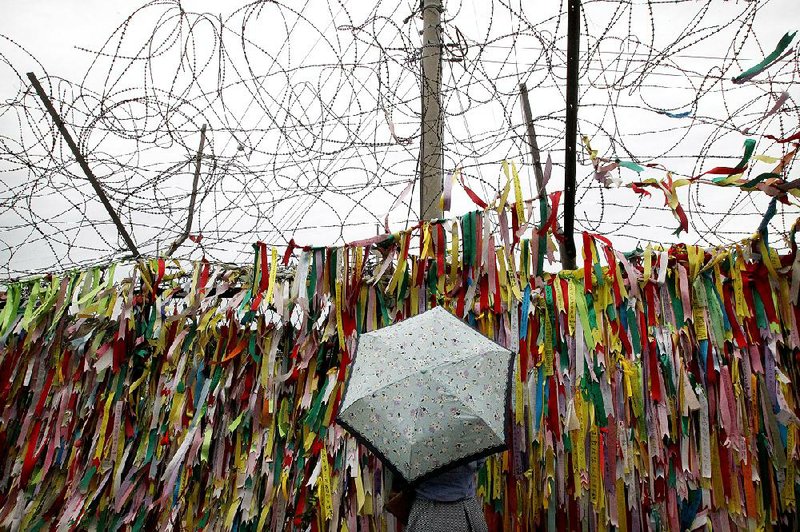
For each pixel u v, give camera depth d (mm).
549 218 2709
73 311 3127
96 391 3027
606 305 2672
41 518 2891
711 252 2676
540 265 2756
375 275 2842
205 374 2953
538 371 2656
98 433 2943
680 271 2645
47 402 3092
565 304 2688
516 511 2557
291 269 2992
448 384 2031
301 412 2822
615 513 2459
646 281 2652
